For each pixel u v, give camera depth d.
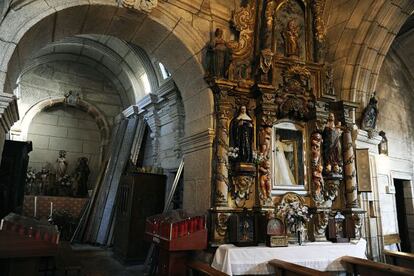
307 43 5.46
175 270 4.18
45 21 3.88
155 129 8.03
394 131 7.47
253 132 4.84
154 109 7.95
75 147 9.54
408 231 7.47
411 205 7.50
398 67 8.03
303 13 5.59
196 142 4.92
